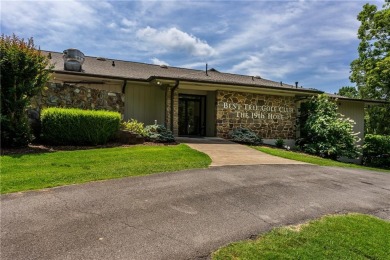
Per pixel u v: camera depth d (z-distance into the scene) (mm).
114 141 10633
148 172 6594
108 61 17125
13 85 8305
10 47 8281
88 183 5500
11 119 8281
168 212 4309
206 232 3732
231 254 3223
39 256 2914
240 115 15094
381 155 17422
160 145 10867
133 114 14578
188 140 13109
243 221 4203
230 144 12727
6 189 4863
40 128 9430
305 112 16344
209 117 15758
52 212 4035
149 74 15250
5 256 2885
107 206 4375
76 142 9578
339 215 4855
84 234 3438
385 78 19922
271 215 4543
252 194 5523
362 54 22547
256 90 14930
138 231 3615
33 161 6934
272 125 15883
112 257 2973
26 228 3508
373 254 3566
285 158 10680
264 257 3215
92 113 9805
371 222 4637
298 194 5836
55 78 12578
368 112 24109
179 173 6707
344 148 14641
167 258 3035
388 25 20469
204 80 13367
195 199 4965
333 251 3514
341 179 7867
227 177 6652
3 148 8133
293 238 3756
